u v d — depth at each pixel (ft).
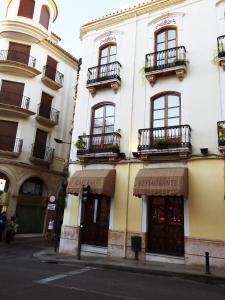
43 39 80.64
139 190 40.34
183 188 38.14
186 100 43.45
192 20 46.60
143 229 42.27
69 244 48.08
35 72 76.79
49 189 79.92
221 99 40.68
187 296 24.08
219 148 37.99
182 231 40.06
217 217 37.29
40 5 80.74
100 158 48.32
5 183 71.56
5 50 76.48
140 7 52.13
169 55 46.91
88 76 54.19
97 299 21.88
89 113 52.85
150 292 24.76
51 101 84.23
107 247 44.55
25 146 74.54
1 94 75.05
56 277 29.19
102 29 56.80
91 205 48.73
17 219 70.49
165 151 41.57
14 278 27.84
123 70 51.11
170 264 37.93
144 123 46.39
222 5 44.57
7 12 80.33
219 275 31.07
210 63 42.88
